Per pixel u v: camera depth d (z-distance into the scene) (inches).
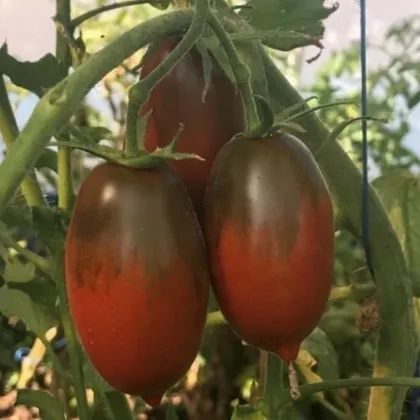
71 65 13.3
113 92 24.2
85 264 8.6
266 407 11.9
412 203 14.8
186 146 9.9
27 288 13.7
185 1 11.1
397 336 12.5
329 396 20.1
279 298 8.8
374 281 12.4
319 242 8.9
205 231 9.2
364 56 11.9
